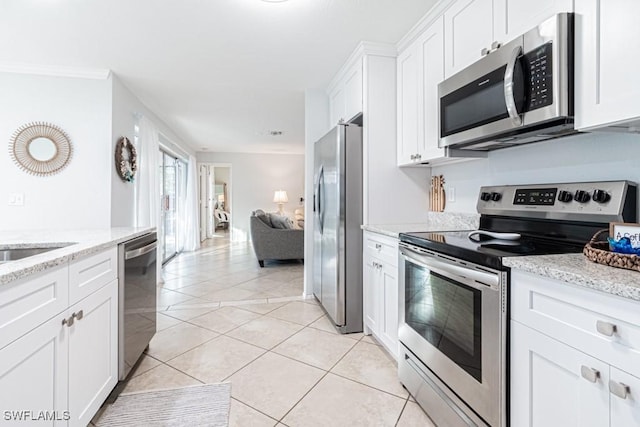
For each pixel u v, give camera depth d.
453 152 2.00
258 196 8.56
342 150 2.66
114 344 1.74
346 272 2.67
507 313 1.15
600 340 0.85
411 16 2.15
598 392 0.85
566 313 0.94
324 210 3.04
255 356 2.25
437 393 1.53
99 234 1.99
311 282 3.62
